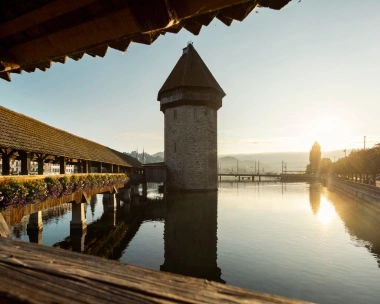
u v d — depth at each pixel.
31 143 10.49
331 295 7.73
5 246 0.89
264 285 8.38
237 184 62.75
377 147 28.81
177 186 36.06
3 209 6.98
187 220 18.83
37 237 13.70
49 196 9.48
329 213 21.41
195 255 11.41
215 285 0.73
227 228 16.33
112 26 1.99
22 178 8.11
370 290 8.02
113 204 20.94
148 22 1.69
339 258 10.81
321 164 81.50
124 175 22.77
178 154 36.38
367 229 15.95
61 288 0.66
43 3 1.89
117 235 14.90
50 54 2.36
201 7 1.60
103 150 23.70
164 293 0.66
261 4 1.69
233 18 1.87
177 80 36.75
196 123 36.19
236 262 10.45
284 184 62.75
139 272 0.76
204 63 39.94
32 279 0.70
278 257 10.99
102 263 0.81
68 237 13.95
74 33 2.12
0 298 0.66
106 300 0.63
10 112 11.60
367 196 19.91
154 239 14.08
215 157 38.06
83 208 14.45
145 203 26.91
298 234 14.76
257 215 20.55
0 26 2.12
